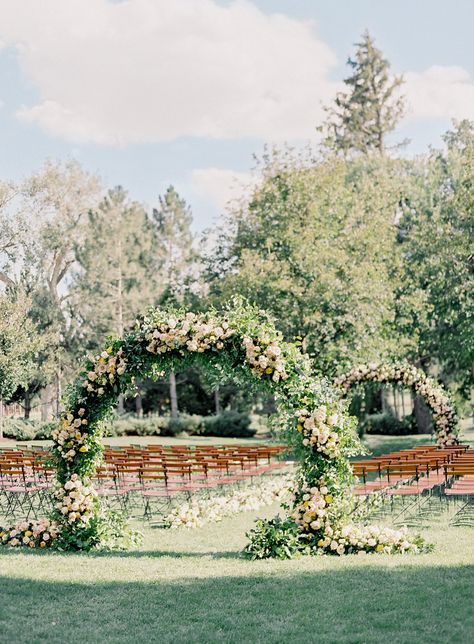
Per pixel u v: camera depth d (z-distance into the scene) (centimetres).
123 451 1501
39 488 1220
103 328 3603
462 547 831
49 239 3575
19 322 3094
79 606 594
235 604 593
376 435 3103
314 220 2370
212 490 1480
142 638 514
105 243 3706
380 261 2445
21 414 4053
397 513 1143
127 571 722
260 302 2259
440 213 2708
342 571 702
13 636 517
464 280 2275
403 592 613
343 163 2569
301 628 527
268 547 799
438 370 2781
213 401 3978
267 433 3231
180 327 885
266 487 1414
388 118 3888
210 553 843
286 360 866
